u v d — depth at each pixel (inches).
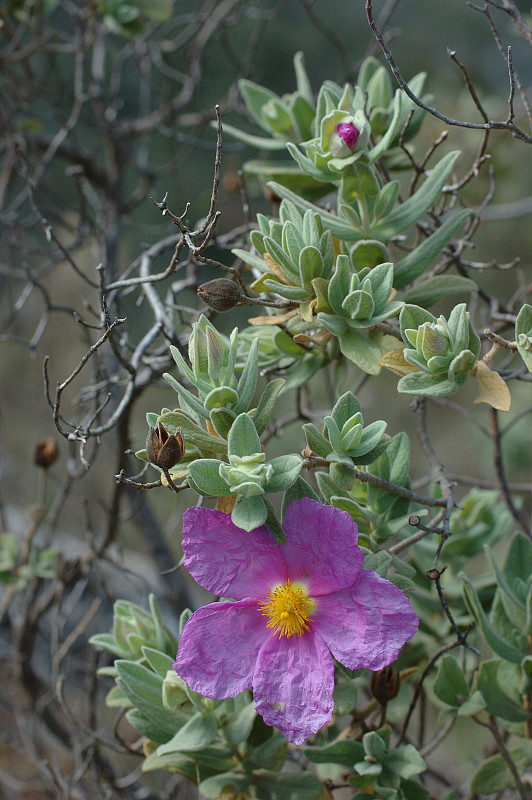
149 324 43.2
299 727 19.3
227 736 21.2
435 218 24.3
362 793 21.6
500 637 22.0
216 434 20.1
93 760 28.3
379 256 21.7
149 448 19.5
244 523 19.0
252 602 19.5
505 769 22.4
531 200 38.6
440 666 22.0
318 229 21.2
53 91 53.3
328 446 20.1
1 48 44.1
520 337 20.2
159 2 32.0
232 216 42.3
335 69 78.0
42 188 36.4
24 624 31.7
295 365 22.7
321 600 19.6
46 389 22.5
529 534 24.6
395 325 22.0
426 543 24.5
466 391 47.4
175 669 19.4
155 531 33.2
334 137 21.5
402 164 24.7
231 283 20.9
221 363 19.8
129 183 67.1
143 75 40.6
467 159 38.4
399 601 19.3
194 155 70.3
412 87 24.5
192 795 31.9
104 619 38.6
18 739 39.7
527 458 45.2
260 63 76.2
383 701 22.0
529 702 22.2
